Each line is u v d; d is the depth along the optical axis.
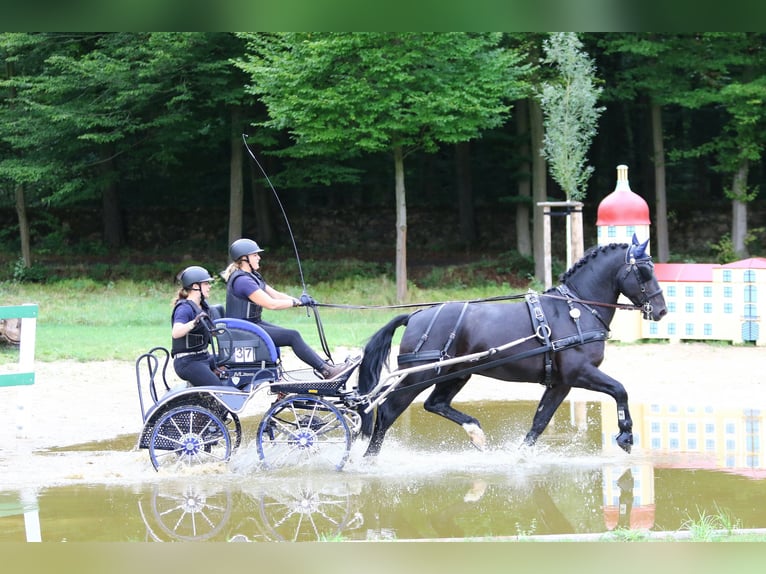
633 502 7.28
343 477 8.23
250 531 6.59
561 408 11.73
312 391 8.48
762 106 24.77
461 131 22.77
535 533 6.49
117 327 18.98
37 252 31.77
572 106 20.30
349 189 36.19
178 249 33.22
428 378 8.77
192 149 32.25
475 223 34.06
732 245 26.55
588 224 34.06
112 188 32.78
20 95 26.89
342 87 21.20
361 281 25.91
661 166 26.91
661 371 13.91
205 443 8.45
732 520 6.70
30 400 10.22
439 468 8.56
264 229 32.16
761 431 10.01
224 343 8.55
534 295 9.04
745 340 16.05
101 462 8.88
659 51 24.70
